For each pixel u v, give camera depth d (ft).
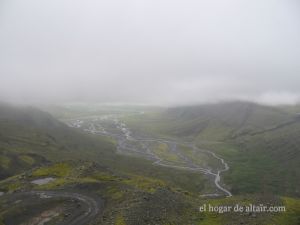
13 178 538.88
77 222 342.85
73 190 447.42
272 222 334.03
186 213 370.94
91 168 558.15
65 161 595.47
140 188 444.96
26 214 371.56
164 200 392.88
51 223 345.10
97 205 390.63
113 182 479.00
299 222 345.51
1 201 418.31
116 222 319.68
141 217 331.98
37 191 450.71
